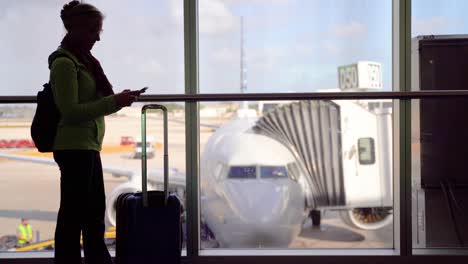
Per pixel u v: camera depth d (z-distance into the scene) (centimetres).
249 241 452
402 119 350
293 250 356
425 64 389
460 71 387
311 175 447
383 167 426
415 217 390
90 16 259
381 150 423
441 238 391
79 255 265
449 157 389
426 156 390
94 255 271
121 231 283
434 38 388
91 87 261
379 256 343
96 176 269
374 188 430
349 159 438
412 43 391
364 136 425
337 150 439
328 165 443
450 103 388
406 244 348
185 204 353
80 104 249
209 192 434
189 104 350
